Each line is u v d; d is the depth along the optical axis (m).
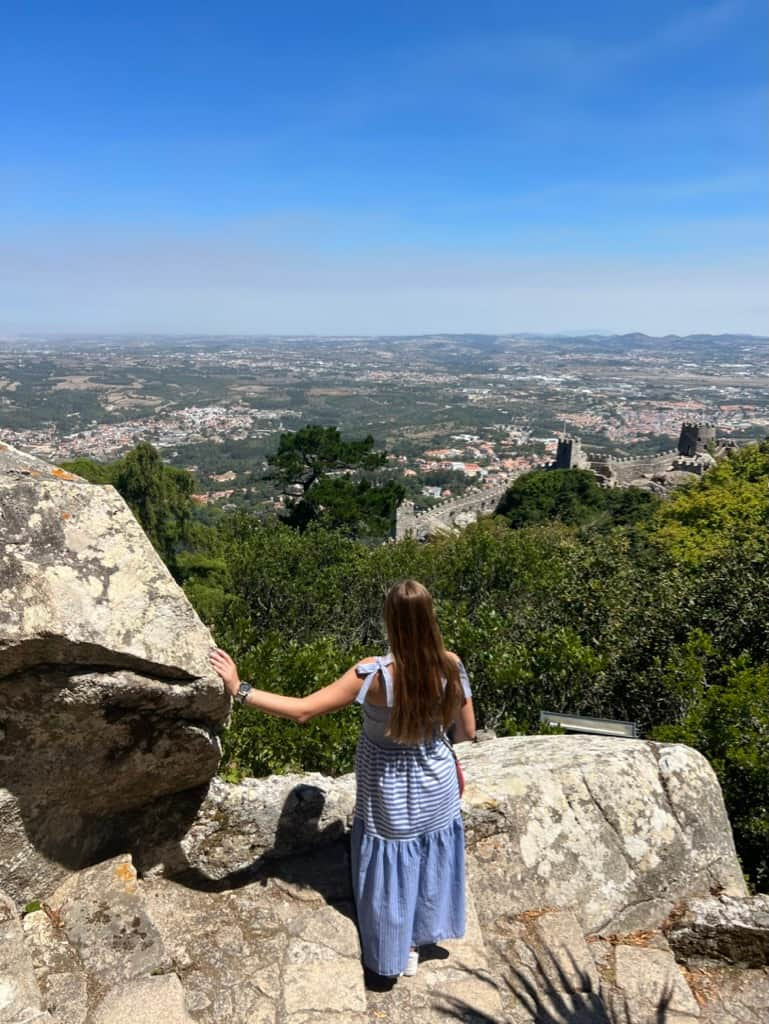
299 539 23.73
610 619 13.11
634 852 3.57
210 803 3.14
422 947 3.04
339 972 2.77
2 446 3.07
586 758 3.93
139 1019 2.41
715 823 3.78
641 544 23.72
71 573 2.51
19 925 2.55
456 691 2.81
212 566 18.34
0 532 2.48
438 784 2.85
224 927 2.91
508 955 3.07
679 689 9.58
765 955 3.19
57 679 2.44
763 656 11.37
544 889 3.39
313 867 3.25
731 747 7.41
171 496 18.23
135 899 2.80
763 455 30.34
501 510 45.59
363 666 2.80
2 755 2.52
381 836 2.82
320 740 7.86
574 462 56.00
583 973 3.03
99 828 2.93
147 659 2.50
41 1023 2.19
